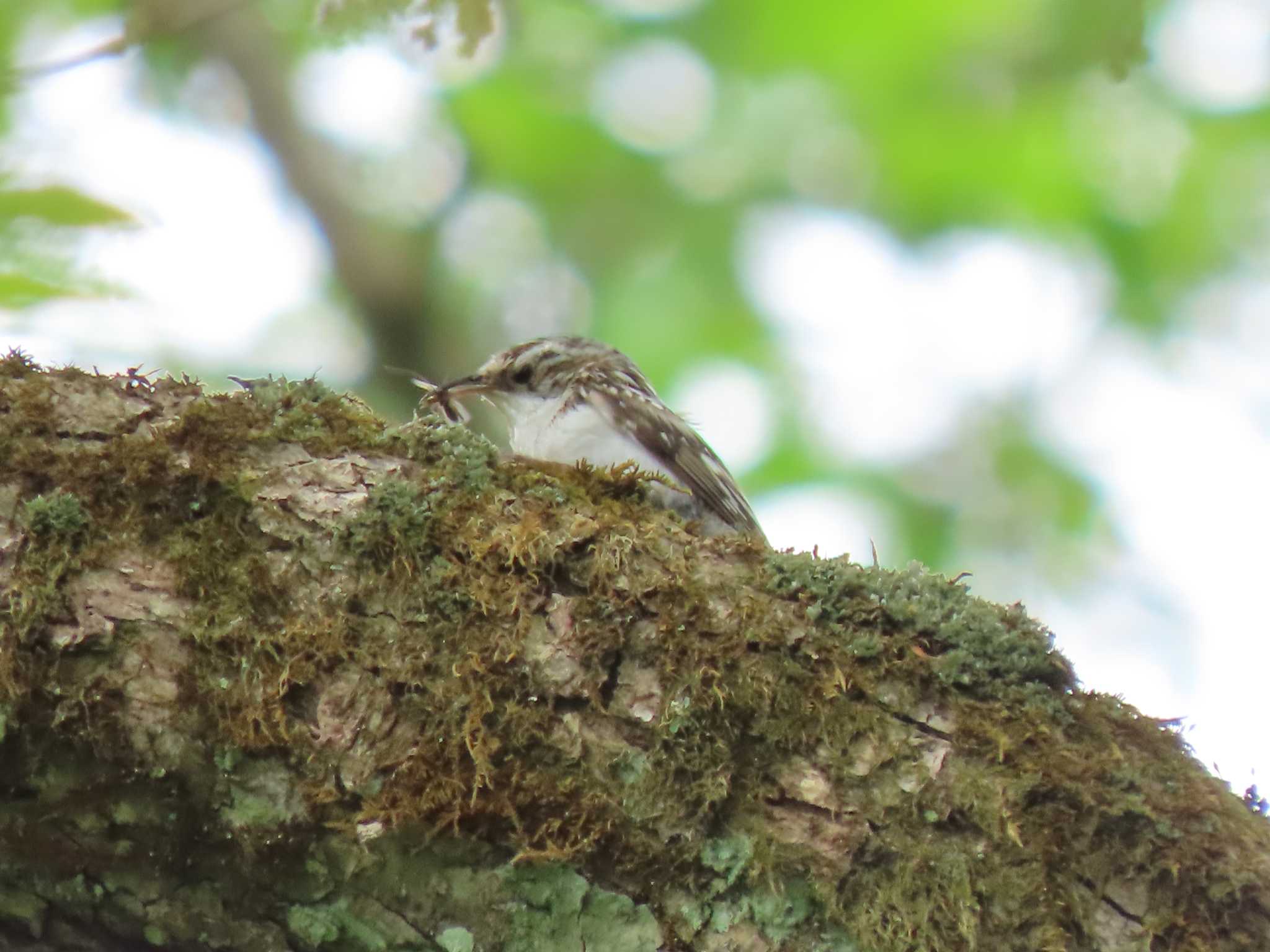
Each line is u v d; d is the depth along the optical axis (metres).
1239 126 11.66
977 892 3.91
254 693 4.02
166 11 5.70
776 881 3.98
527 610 4.16
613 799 4.02
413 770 4.00
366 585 4.17
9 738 3.93
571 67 12.53
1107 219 12.04
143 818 4.01
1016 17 11.43
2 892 4.07
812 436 12.03
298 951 4.12
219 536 4.17
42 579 4.01
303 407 4.45
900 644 4.21
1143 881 3.90
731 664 4.13
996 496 11.79
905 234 12.45
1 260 4.25
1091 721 4.15
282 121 12.70
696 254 12.41
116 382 4.40
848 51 12.08
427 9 5.32
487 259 12.62
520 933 4.02
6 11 7.89
